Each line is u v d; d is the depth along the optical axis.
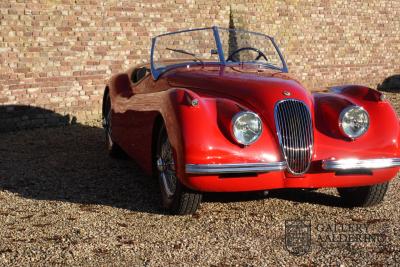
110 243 4.52
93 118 10.39
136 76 7.14
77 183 6.35
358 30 14.88
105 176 6.69
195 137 4.66
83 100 10.21
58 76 9.84
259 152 4.79
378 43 15.48
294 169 4.91
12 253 4.30
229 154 4.68
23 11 9.30
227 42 6.66
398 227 5.00
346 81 14.82
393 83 16.14
